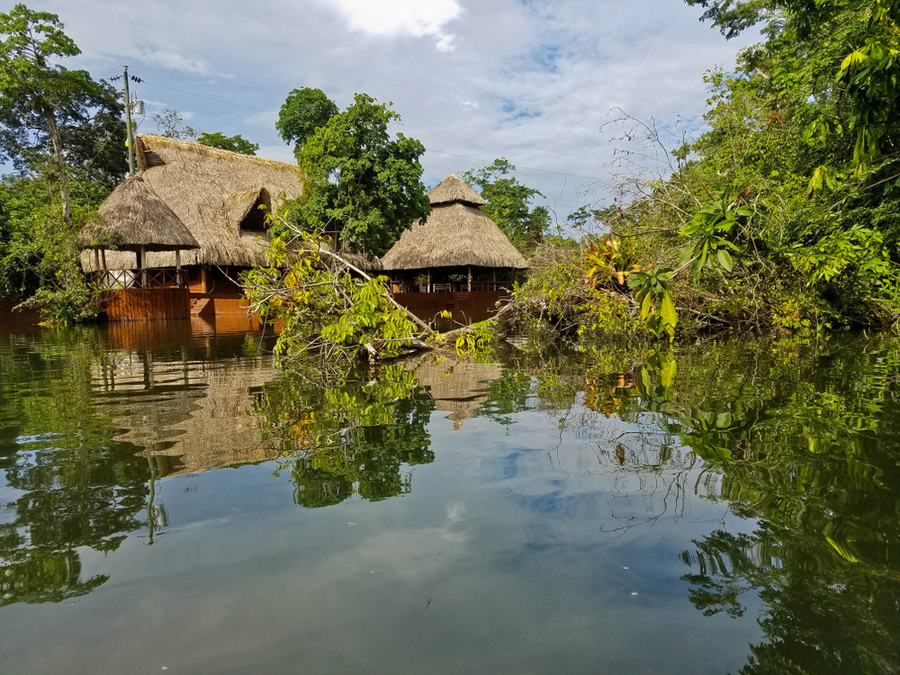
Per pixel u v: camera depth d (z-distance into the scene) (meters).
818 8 8.10
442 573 1.29
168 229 15.15
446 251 24.41
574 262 8.44
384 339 5.72
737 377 3.98
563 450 2.23
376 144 17.80
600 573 1.27
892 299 7.44
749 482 1.82
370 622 1.11
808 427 2.50
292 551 1.41
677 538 1.43
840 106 7.32
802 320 7.38
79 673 0.97
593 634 1.05
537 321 9.04
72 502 1.77
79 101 25.06
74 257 14.32
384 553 1.39
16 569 1.35
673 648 1.01
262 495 1.80
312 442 2.43
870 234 7.01
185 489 1.86
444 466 2.05
